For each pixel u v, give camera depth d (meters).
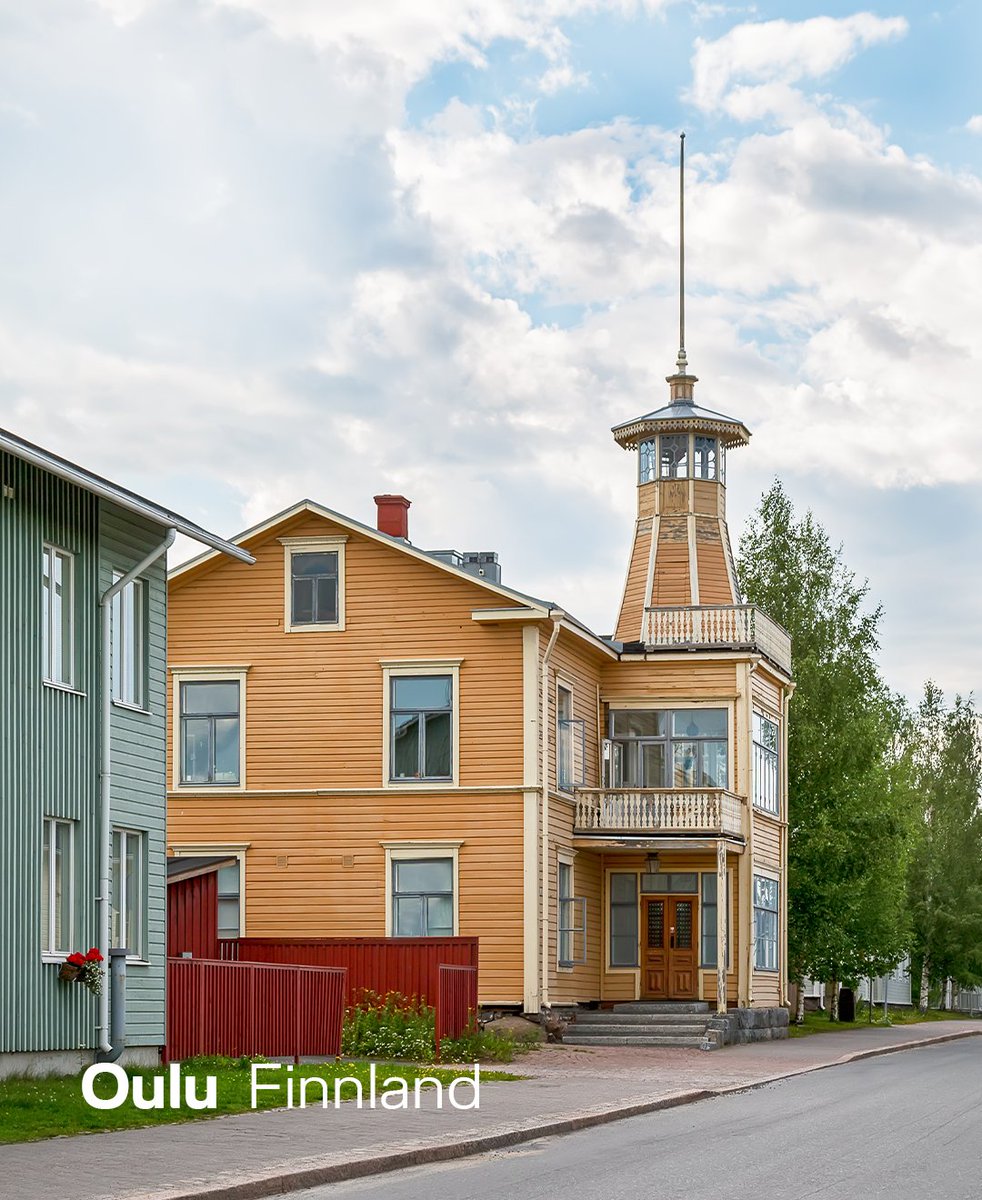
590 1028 35.75
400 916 35.88
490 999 35.12
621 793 38.25
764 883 42.19
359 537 36.94
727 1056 32.47
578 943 38.25
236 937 36.34
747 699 40.50
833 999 57.44
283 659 37.03
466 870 35.59
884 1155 16.08
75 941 21.19
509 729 35.75
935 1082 26.66
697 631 41.03
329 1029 27.09
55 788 20.91
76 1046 20.97
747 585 55.66
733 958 40.03
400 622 36.53
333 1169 14.20
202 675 37.28
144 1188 12.65
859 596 54.91
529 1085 23.84
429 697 36.34
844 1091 24.67
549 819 36.16
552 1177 14.38
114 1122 16.86
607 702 41.03
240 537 37.19
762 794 42.22
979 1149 16.66
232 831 36.78
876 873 51.44
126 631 23.25
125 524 23.09
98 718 21.98
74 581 21.77
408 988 31.98
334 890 36.16
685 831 38.03
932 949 79.50
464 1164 15.46
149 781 23.45
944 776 86.81
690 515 47.53
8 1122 16.36
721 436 48.06
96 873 21.70
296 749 36.72
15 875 19.94
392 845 35.97
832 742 50.66
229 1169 13.88
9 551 20.17
